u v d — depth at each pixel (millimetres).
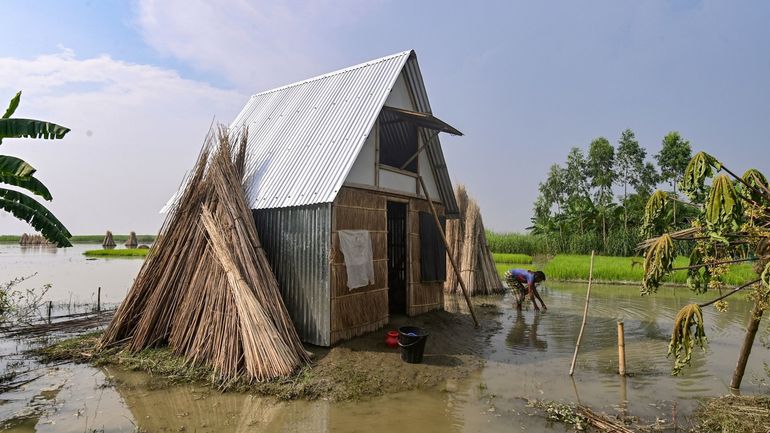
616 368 7750
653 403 6184
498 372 7523
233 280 7465
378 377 6941
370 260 9117
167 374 7125
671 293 16719
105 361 7738
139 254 39969
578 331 10555
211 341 7422
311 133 10062
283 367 6781
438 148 11953
